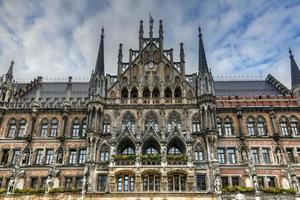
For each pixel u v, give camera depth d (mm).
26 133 46875
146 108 46594
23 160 44469
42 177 42969
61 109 48281
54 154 44438
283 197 38031
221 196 37781
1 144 46062
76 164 43406
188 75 49844
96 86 47344
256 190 38250
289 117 47250
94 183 40281
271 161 43469
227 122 46875
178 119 46062
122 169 40000
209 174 40344
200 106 45656
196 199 37844
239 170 42188
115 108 46812
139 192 38344
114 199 38375
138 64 50750
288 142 44906
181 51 51875
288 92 51844
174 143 43906
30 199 39250
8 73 51625
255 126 46375
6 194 39688
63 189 39594
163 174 39469
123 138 42750
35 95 52969
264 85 57312
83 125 47250
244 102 48438
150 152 43688
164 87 48438
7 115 48531
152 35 53500
